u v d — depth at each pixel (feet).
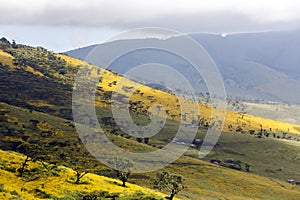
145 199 134.82
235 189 538.06
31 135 559.79
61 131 604.08
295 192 587.27
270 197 536.01
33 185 158.51
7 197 129.29
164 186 252.01
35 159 191.62
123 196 137.39
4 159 183.83
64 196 144.25
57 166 194.59
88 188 172.24
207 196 449.06
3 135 533.55
